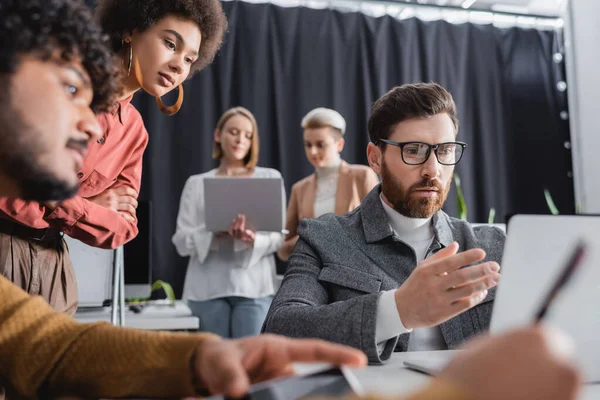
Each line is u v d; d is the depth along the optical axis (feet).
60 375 1.61
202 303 8.00
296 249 3.79
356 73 12.95
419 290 2.55
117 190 4.45
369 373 2.38
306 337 2.83
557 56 14.28
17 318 1.70
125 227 4.40
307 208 8.84
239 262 7.98
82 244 6.73
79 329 1.70
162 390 1.49
